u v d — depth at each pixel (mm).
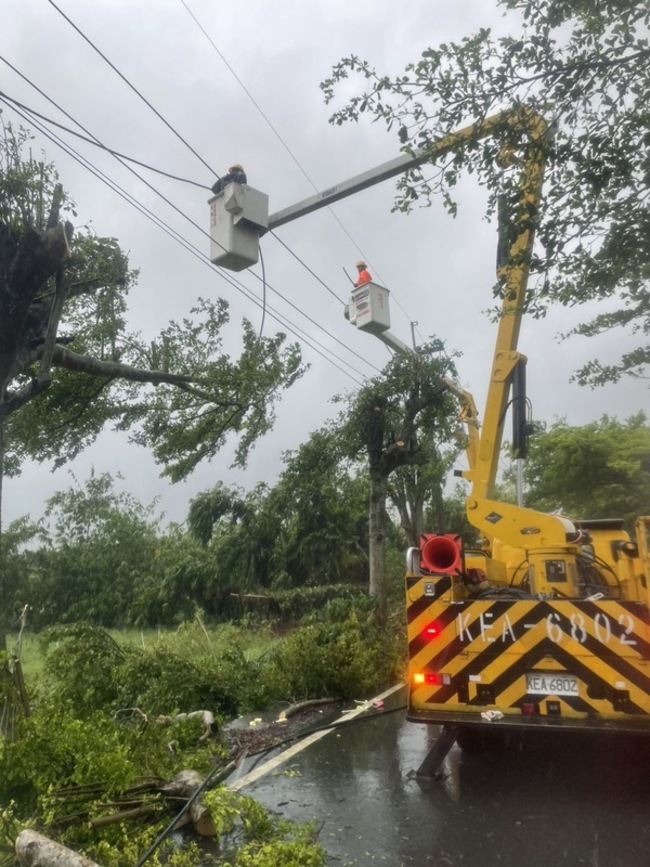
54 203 9156
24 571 25141
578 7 4969
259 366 13211
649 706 5457
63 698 7797
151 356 12859
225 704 8875
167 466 14117
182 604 23281
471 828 4789
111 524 26453
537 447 22766
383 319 10703
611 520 7684
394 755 6652
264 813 4727
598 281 5480
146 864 4188
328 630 11023
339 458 15477
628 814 5008
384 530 14883
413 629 6102
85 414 13250
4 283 8641
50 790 4648
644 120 5004
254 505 24281
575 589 6363
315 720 8305
